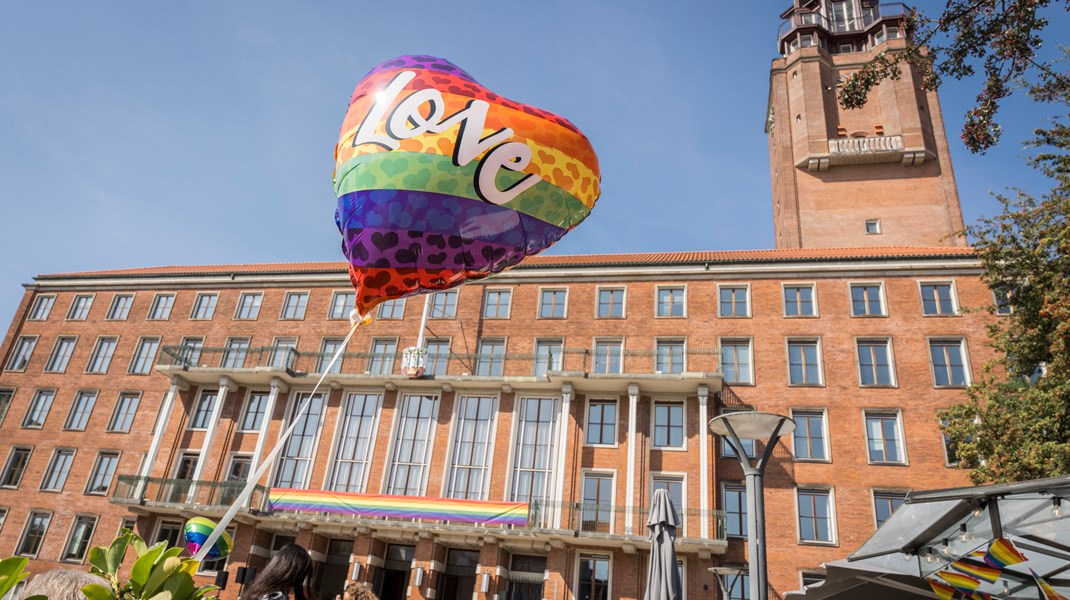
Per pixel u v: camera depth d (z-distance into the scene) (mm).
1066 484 6531
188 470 36250
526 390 34219
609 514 30328
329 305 40000
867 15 53625
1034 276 22266
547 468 32531
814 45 51031
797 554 29125
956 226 44062
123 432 38688
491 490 32438
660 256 40094
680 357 34125
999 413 23875
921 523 8094
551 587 29266
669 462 31406
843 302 33781
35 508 37406
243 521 32594
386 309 39000
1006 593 7949
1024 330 23609
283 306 40594
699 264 36062
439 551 31391
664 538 13070
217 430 36281
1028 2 10438
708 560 29219
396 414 34844
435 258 8086
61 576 3281
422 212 7816
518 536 29500
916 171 46000
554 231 8477
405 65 8469
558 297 37156
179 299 42469
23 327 44250
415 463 33844
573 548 29984
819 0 55281
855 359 32469
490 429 33938
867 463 30328
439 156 7773
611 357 34719
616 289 36719
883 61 12570
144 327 42031
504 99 8367
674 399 32750
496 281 38031
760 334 33938
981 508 7465
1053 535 6816
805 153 47531
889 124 47312
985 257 23781
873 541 8703
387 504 31344
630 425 31656
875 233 44875
